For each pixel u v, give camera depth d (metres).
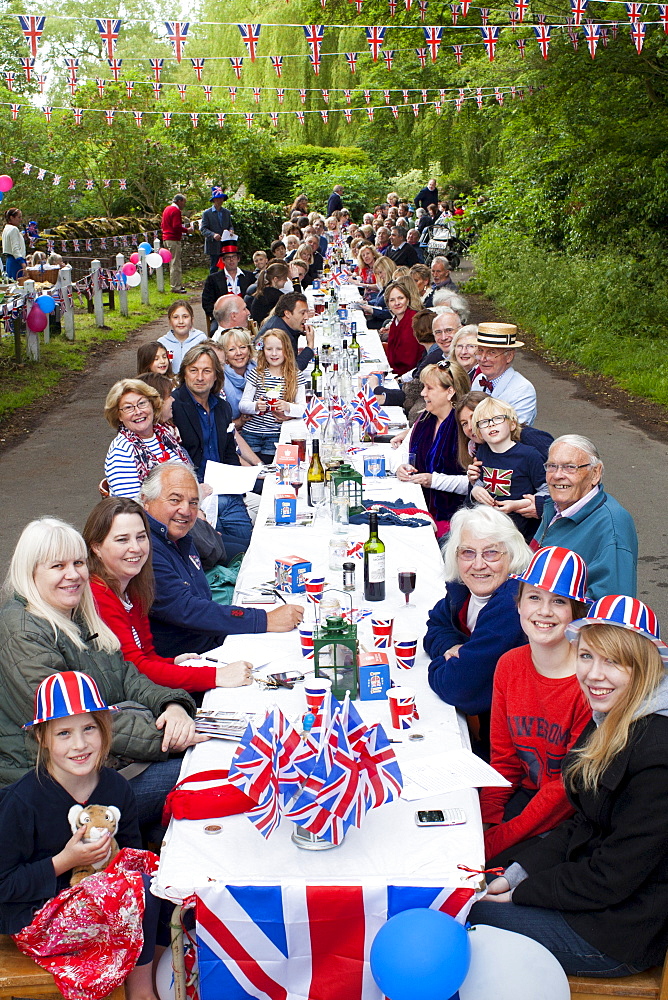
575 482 4.07
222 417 6.63
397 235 16.50
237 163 25.89
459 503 5.91
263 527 5.15
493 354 5.80
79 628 3.45
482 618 3.45
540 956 2.51
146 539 3.85
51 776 2.77
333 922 2.55
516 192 20.69
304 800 2.57
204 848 2.70
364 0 13.76
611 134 15.77
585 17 12.27
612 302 14.77
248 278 14.30
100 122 21.97
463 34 14.10
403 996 2.28
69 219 23.53
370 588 4.23
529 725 3.22
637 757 2.62
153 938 2.77
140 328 16.97
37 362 13.56
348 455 6.47
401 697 3.20
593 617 2.71
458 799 2.89
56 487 8.81
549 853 2.88
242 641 3.96
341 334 10.32
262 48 18.73
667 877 2.62
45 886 2.66
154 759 3.37
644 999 2.70
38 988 2.68
